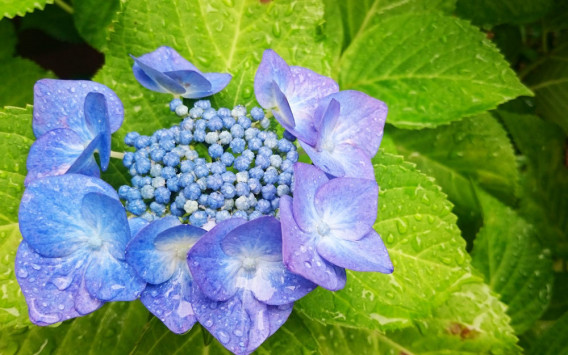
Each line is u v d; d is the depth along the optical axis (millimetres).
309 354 262
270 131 243
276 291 206
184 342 266
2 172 251
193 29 286
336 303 262
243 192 218
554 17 468
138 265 196
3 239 250
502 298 374
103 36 387
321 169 215
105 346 277
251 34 290
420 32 343
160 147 227
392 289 266
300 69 243
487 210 369
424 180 275
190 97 250
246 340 203
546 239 426
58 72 481
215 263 199
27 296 200
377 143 238
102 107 204
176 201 216
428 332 313
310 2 288
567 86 450
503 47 478
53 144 221
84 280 203
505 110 443
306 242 203
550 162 435
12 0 285
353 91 232
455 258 272
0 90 369
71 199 201
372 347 317
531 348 357
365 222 212
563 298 423
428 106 329
